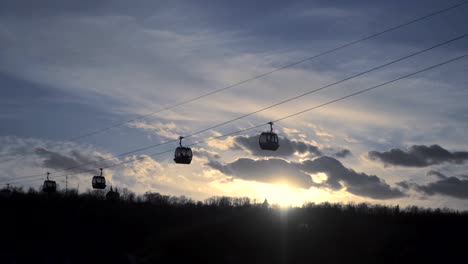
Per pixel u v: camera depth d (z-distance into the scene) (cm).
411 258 8356
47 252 8319
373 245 8862
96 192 10806
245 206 10200
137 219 9600
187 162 5800
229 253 8375
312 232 9275
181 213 9981
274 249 8544
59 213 9781
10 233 8906
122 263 8031
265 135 4866
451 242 9069
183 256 8325
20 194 10312
